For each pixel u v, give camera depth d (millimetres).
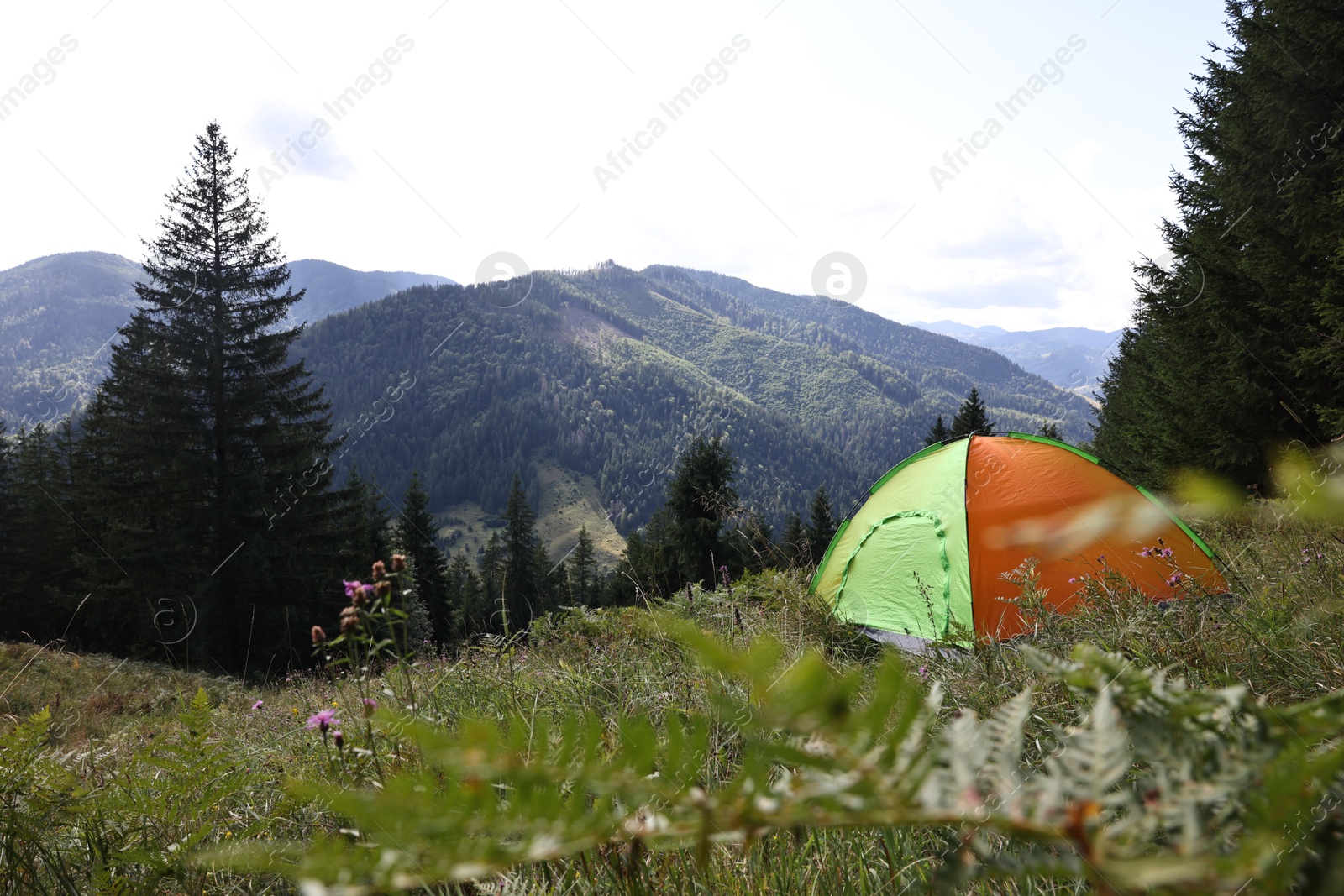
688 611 4879
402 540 30297
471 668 3258
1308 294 10070
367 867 245
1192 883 236
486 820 247
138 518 23438
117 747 2752
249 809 2014
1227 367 11094
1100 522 267
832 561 6738
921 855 1274
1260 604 2494
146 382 24156
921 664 2816
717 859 1338
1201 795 288
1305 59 10828
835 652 3881
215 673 17234
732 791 262
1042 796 282
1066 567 5078
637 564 26047
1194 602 2828
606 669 3029
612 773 268
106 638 23000
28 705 7723
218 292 26156
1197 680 1972
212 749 2293
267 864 267
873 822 247
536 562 42688
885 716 234
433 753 253
